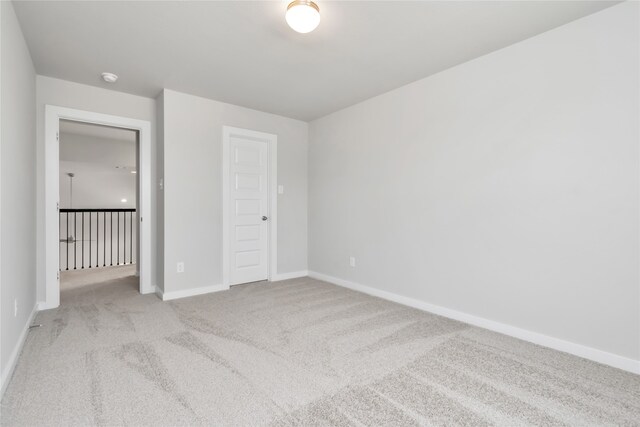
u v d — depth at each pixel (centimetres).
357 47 258
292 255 463
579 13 214
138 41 248
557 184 232
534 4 204
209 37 243
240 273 423
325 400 171
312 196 468
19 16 214
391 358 219
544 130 238
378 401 170
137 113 366
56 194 319
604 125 211
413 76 314
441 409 163
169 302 340
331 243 435
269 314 305
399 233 344
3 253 180
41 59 278
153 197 377
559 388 183
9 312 193
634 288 202
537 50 240
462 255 289
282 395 175
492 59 266
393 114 349
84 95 333
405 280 339
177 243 358
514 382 189
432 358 219
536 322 244
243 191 424
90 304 330
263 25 228
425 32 236
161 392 175
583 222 221
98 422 151
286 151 454
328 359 216
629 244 203
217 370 200
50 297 315
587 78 218
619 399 173
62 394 172
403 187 340
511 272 257
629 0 201
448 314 300
